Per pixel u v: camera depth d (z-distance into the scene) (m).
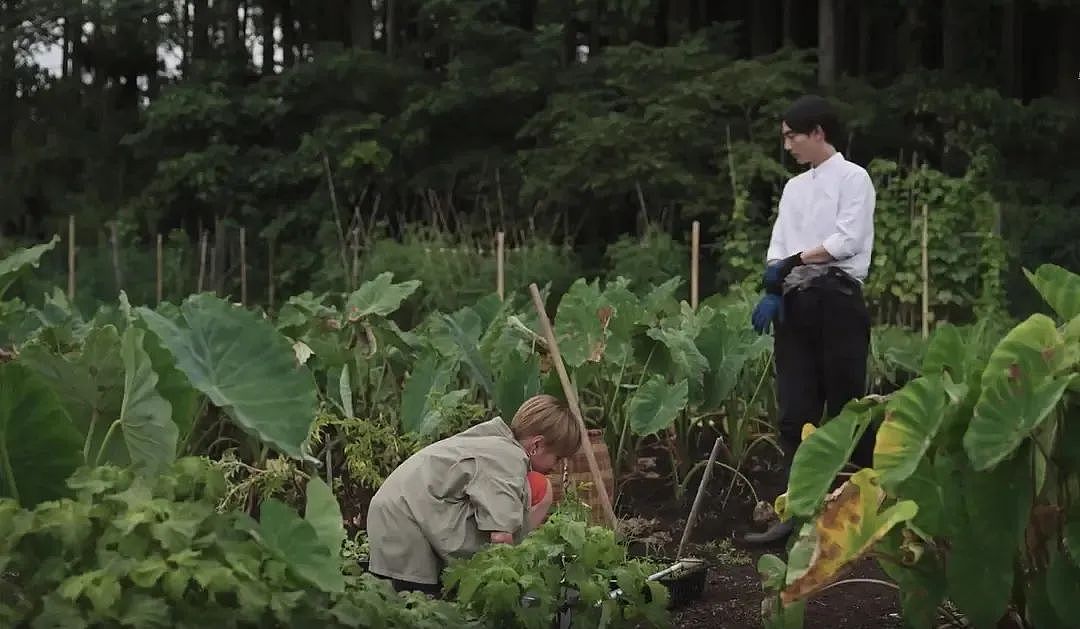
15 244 17.72
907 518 3.07
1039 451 3.31
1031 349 3.15
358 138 17.73
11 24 20.48
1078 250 13.15
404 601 2.97
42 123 20.69
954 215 12.28
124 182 19.81
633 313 6.34
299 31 21.67
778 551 5.31
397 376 6.70
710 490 6.35
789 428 5.38
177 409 3.40
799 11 19.72
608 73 17.22
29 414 2.82
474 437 3.93
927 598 3.39
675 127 15.23
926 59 18.97
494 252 13.50
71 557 2.44
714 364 6.29
